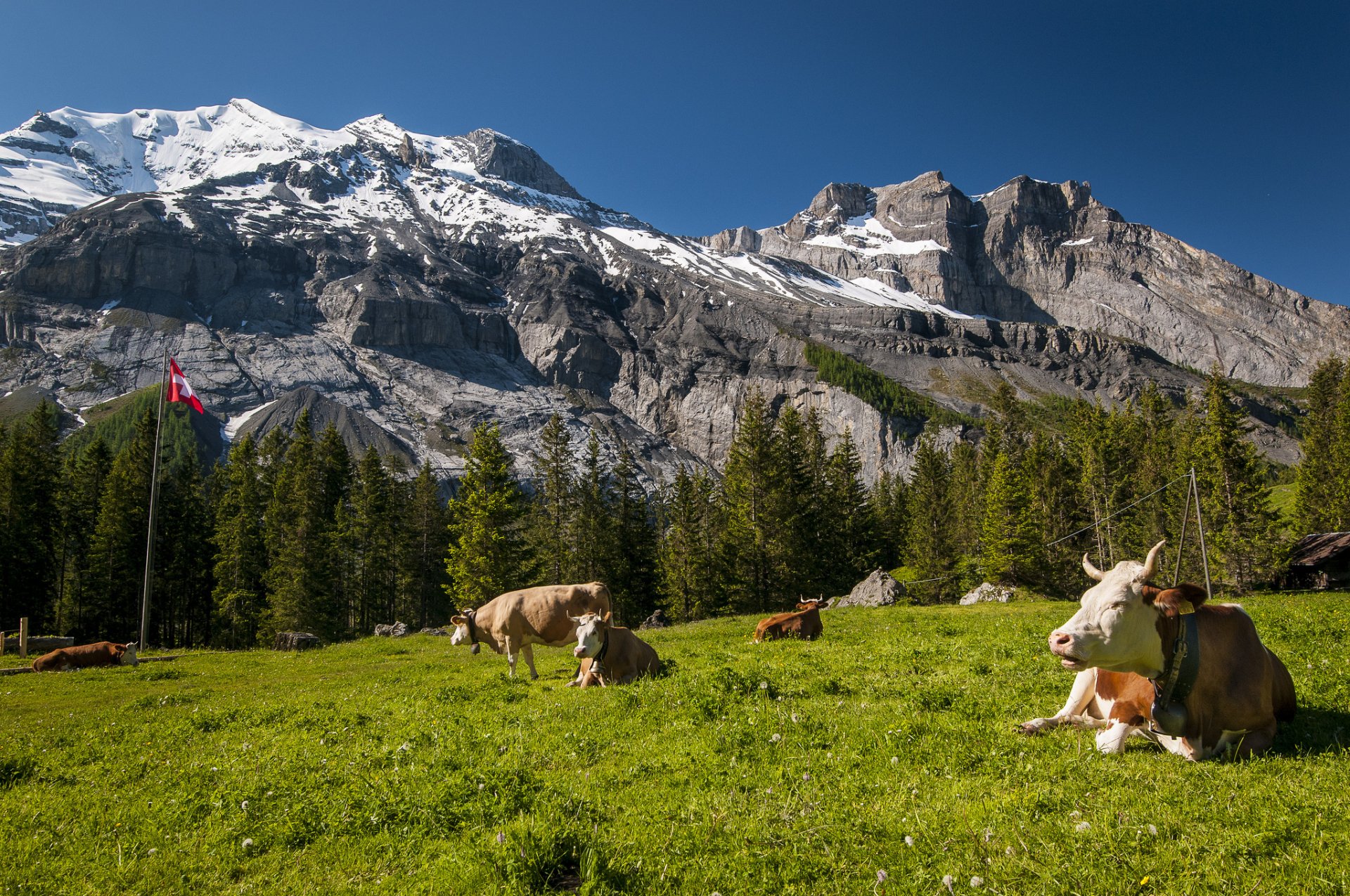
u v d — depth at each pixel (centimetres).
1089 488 7238
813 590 6512
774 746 769
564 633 1609
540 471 7056
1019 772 634
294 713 1339
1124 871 454
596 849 520
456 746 893
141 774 941
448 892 505
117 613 6381
